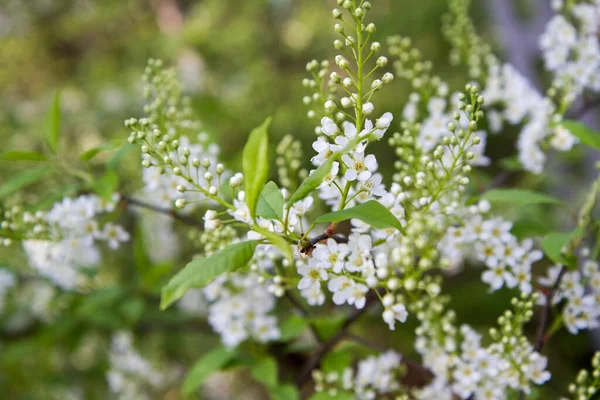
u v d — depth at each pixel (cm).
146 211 109
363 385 70
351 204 61
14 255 106
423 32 249
